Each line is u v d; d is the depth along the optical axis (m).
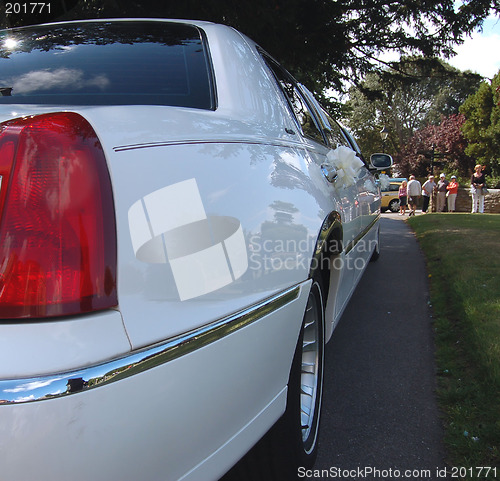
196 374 1.20
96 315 1.05
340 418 2.51
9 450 0.95
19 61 1.99
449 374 2.95
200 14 6.09
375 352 3.38
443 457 2.18
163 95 1.81
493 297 4.09
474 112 34.66
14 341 0.99
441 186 18.88
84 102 1.75
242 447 1.41
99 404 1.00
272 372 1.54
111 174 1.13
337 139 3.67
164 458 1.13
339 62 9.71
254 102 2.01
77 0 5.91
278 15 6.47
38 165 1.07
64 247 1.04
